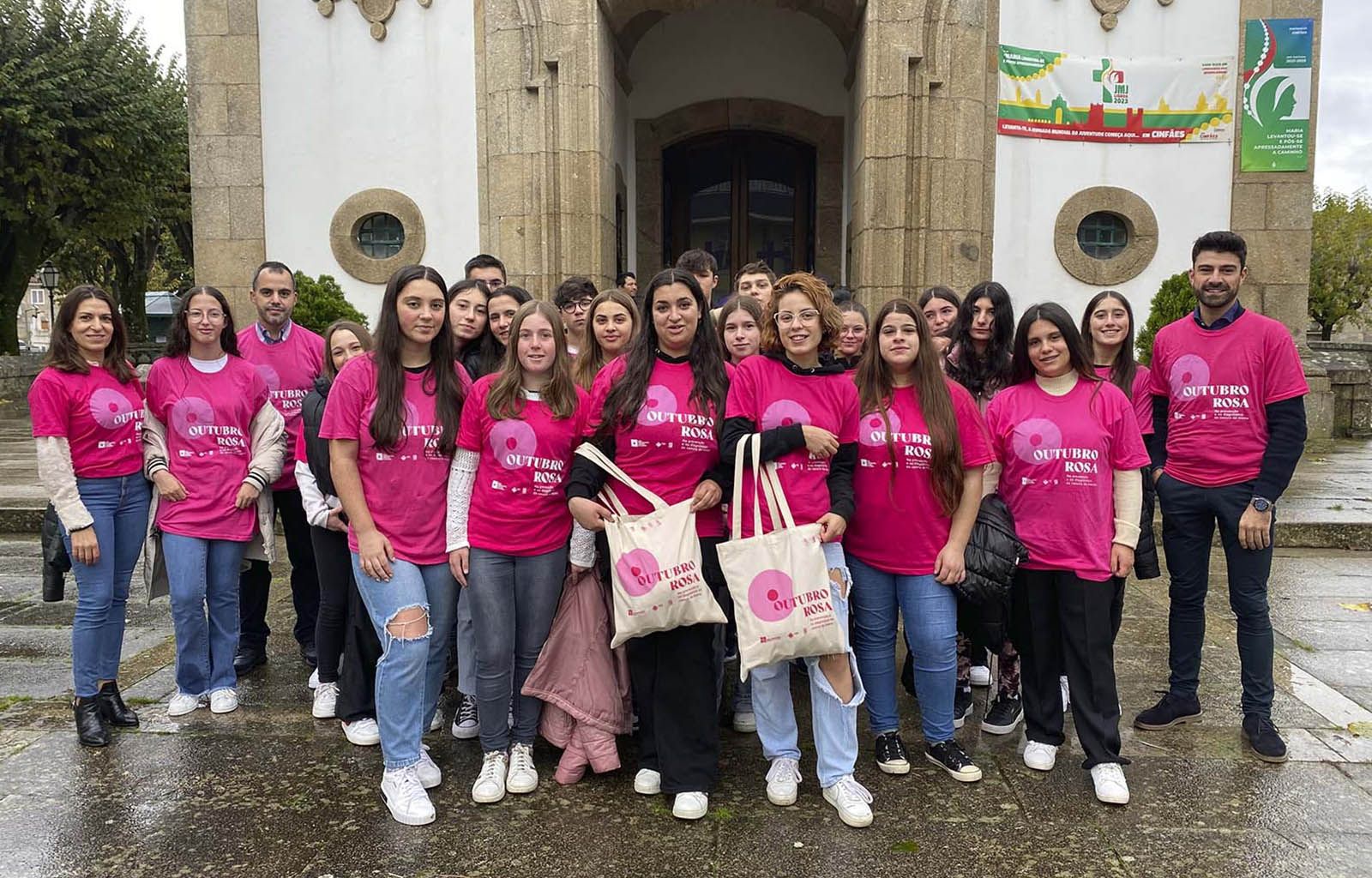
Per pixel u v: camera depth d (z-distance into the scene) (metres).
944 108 9.59
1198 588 3.91
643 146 12.56
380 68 10.19
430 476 3.37
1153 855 2.97
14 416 17.20
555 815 3.24
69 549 3.78
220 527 4.05
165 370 4.03
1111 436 3.46
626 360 3.45
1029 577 3.53
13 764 3.61
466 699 3.88
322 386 3.98
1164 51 10.21
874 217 9.66
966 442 3.38
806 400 3.30
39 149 19.58
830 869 2.90
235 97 10.29
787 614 3.08
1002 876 2.86
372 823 3.18
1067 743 3.82
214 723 4.02
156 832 3.12
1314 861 2.94
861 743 3.84
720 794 3.39
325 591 4.04
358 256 10.35
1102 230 10.50
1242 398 3.72
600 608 3.55
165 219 27.91
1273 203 10.33
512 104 9.67
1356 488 8.78
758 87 12.45
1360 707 4.16
